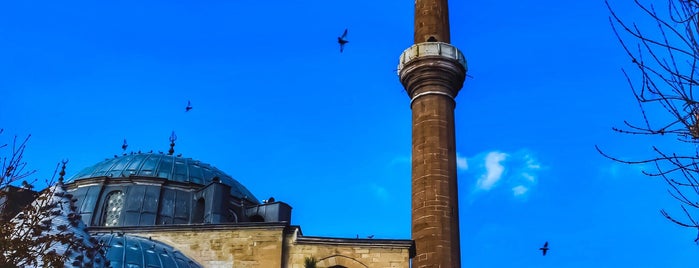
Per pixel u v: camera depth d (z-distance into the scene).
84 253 26.92
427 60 41.09
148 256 33.28
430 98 40.31
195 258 36.09
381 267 35.41
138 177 45.25
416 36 43.84
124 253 32.81
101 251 27.17
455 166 38.84
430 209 36.50
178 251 36.00
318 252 35.91
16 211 23.48
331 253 35.81
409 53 42.03
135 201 43.97
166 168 47.06
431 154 38.28
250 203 47.38
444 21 44.28
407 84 41.69
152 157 48.41
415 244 36.16
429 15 44.19
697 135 11.47
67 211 29.25
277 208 45.16
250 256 35.81
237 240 36.34
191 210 44.50
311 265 28.75
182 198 45.06
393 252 35.78
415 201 37.38
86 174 47.34
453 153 39.09
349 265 35.47
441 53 41.38
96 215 43.25
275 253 35.69
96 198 43.97
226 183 48.06
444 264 34.94
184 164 48.16
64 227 23.39
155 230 37.00
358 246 35.97
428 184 37.31
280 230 36.34
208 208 42.91
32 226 20.09
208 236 36.59
